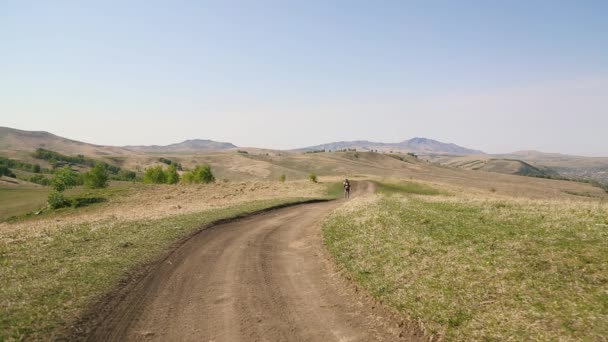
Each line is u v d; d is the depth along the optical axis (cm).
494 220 1677
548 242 1239
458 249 1348
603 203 1912
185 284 1320
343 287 1293
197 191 6088
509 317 883
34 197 8038
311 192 5922
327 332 957
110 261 1512
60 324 966
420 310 1001
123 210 4897
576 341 753
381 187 7069
